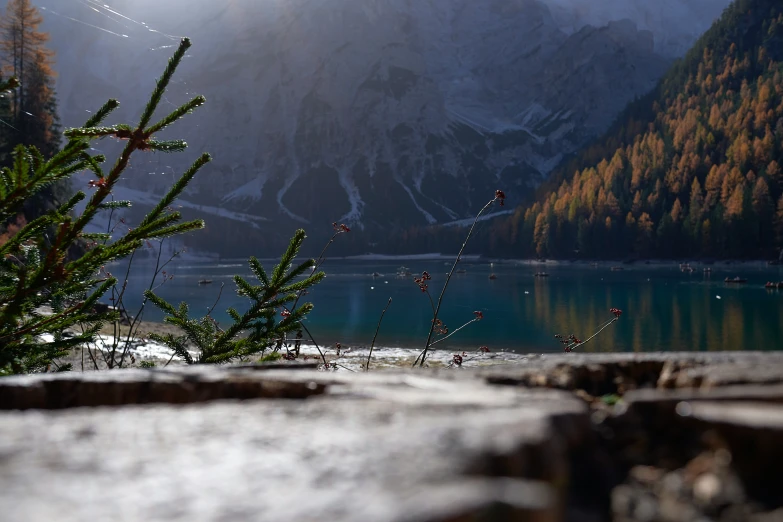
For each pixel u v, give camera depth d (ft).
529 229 409.69
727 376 3.31
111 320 13.01
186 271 271.90
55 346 12.07
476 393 3.04
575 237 367.45
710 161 360.89
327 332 87.10
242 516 1.58
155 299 14.84
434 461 1.95
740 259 300.20
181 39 11.20
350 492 1.71
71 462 2.11
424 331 87.40
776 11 531.09
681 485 2.32
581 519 2.14
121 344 34.04
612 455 2.58
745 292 145.69
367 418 2.59
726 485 2.27
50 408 3.58
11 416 2.85
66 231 10.95
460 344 75.15
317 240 577.02
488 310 113.19
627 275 228.43
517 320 98.37
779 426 2.27
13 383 3.59
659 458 2.50
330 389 3.33
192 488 1.81
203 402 3.46
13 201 10.68
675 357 3.87
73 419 2.73
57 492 1.80
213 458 2.10
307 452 2.11
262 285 14.21
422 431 2.28
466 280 203.51
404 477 1.83
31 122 126.72
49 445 2.32
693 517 2.15
